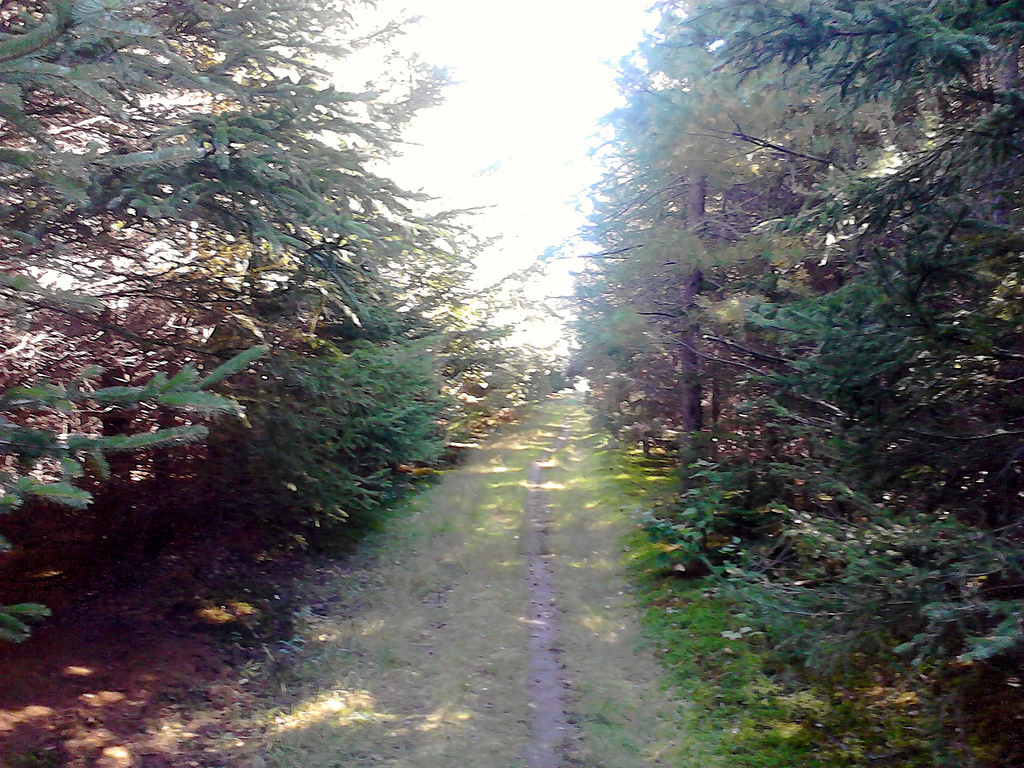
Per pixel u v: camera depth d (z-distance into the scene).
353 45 8.31
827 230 6.35
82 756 5.54
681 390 12.37
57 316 7.02
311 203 6.50
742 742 6.18
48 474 4.52
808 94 7.97
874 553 4.77
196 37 7.20
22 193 5.80
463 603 9.96
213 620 8.54
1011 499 5.29
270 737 6.33
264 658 7.94
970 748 5.06
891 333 5.01
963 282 5.05
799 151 9.30
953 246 5.06
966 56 4.43
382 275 9.23
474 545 12.55
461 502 15.46
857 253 7.22
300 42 7.53
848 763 5.60
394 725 6.65
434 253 8.43
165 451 8.72
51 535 8.62
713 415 13.30
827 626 5.01
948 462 5.22
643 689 7.41
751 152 9.58
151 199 5.87
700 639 8.26
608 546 12.44
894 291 5.09
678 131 9.35
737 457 9.64
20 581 8.10
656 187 11.69
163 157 4.20
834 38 5.12
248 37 7.05
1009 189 5.40
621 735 6.50
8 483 3.27
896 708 6.14
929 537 4.62
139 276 7.57
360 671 7.79
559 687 7.50
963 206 4.92
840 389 5.41
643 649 8.36
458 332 16.50
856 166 7.40
